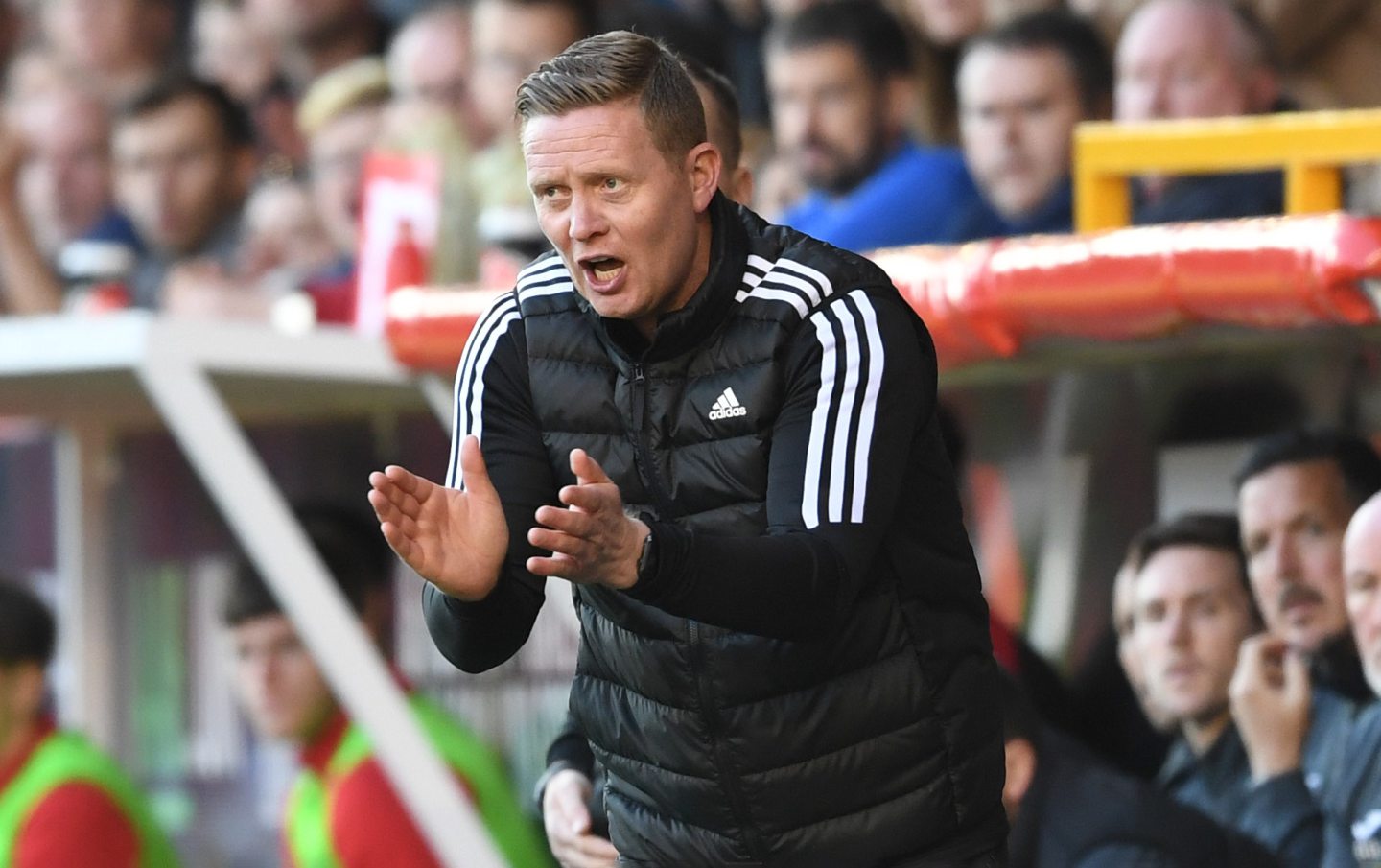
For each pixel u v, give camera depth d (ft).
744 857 29.22
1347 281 32.48
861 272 27.22
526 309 28.60
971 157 52.16
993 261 37.04
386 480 25.73
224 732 59.67
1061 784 41.42
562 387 28.17
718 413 27.22
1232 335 36.88
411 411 55.11
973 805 28.91
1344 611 38.17
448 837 46.24
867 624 28.07
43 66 91.76
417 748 46.52
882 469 26.30
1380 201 49.65
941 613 28.63
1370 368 37.96
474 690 53.26
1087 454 41.68
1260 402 39.32
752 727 28.40
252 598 52.31
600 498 23.76
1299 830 38.34
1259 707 39.11
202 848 59.93
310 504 55.36
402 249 50.37
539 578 28.22
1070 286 35.91
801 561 25.05
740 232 27.48
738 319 27.14
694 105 26.71
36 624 52.21
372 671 46.73
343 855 49.96
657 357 27.37
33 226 85.46
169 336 46.75
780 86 56.70
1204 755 39.83
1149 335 35.91
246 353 47.65
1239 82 49.62
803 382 26.81
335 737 51.75
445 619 27.40
